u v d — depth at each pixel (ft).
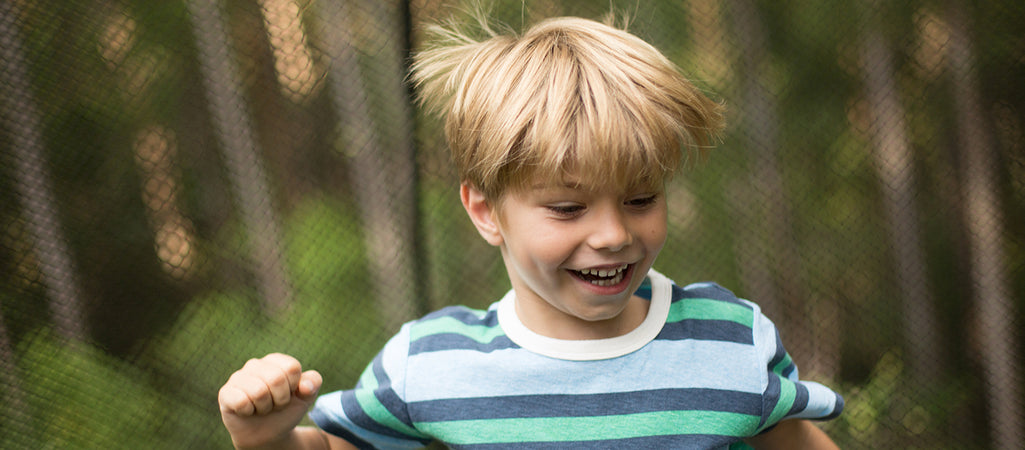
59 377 4.75
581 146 2.01
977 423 6.10
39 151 4.75
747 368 2.36
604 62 2.19
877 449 6.03
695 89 2.38
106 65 4.98
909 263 6.07
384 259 5.25
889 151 5.82
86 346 4.98
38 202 4.75
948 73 5.59
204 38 5.23
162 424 5.18
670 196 6.25
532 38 2.38
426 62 2.99
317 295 5.64
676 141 2.18
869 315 6.23
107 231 5.17
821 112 5.96
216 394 5.44
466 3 4.33
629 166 2.03
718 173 6.08
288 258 5.82
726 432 2.27
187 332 5.53
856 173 6.05
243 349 5.55
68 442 4.71
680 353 2.35
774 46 5.82
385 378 2.47
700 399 2.29
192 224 5.76
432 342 2.49
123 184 5.23
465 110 2.38
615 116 2.04
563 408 2.28
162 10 5.12
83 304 5.02
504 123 2.16
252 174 5.68
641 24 5.21
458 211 5.36
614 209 2.07
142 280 5.39
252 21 5.29
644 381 2.29
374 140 4.89
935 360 6.15
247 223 5.82
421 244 4.91
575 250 2.10
